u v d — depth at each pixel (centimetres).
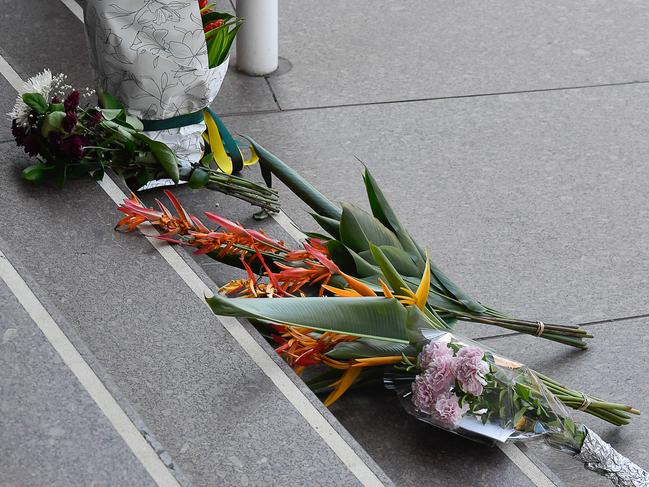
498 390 272
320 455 248
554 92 498
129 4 346
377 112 475
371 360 278
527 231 405
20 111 323
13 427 227
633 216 418
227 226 308
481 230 405
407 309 277
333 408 295
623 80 511
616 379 341
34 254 305
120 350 275
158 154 342
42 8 498
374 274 302
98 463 220
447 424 273
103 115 341
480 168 441
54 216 320
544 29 552
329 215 330
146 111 367
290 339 287
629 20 565
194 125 380
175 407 258
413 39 537
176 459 244
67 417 230
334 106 478
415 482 271
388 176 433
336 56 518
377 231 313
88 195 331
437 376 269
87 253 308
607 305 372
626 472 288
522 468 277
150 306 290
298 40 530
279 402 262
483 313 328
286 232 377
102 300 291
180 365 271
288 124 462
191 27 353
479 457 280
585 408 313
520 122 474
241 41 490
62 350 247
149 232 319
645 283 383
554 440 286
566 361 347
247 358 275
